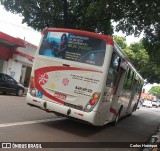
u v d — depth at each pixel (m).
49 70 11.23
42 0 25.06
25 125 10.74
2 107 14.68
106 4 19.14
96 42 10.84
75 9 26.53
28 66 34.38
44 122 12.23
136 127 17.97
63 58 11.10
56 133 10.42
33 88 11.40
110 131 13.80
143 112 36.59
